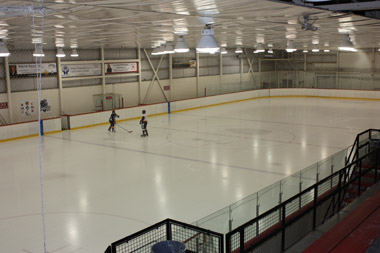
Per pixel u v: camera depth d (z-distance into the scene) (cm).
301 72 3806
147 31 1284
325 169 880
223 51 2878
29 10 693
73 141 1795
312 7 752
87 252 751
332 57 3612
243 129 1997
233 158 1442
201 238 504
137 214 939
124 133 1964
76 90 2402
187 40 1897
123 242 477
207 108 2833
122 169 1324
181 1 640
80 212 956
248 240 552
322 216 729
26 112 2136
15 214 951
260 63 3806
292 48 1789
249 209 630
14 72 2055
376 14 973
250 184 1147
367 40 1948
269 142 1695
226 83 3428
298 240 626
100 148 1644
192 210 959
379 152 955
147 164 1381
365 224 567
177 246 455
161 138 1819
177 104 2672
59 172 1305
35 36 1357
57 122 2023
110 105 2462
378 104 2839
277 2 661
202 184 1154
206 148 1605
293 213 648
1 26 1005
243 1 642
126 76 2681
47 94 2234
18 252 751
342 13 838
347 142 1661
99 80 2528
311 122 2158
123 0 622
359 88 3453
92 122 2189
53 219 915
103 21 957
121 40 1758
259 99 3316
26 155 1548
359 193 863
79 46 2170
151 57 2844
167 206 988
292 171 1268
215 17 889
